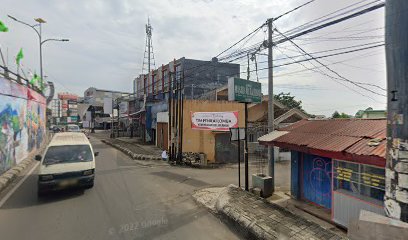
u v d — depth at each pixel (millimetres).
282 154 18656
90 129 51156
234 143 18078
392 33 3539
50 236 5223
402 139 3375
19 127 13203
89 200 7547
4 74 11070
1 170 10195
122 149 19578
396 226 2623
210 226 5930
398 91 3443
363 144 5348
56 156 8250
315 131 7387
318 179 7547
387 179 3578
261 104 19719
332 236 4973
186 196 8312
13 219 6055
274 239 4965
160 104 21719
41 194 7855
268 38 9672
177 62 29234
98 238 5172
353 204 5711
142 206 7195
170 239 5215
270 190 8758
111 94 69188
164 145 19469
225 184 10227
